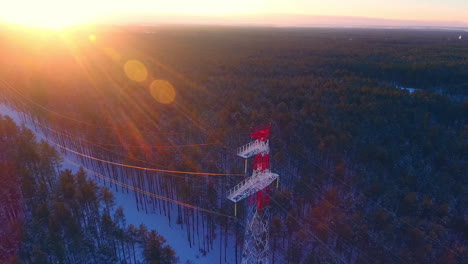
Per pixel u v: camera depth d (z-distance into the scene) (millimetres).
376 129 63281
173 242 47125
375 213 41969
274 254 43250
